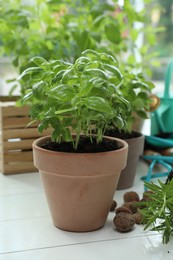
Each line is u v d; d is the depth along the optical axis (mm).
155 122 1009
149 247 646
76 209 667
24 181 886
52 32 967
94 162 640
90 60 662
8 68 1227
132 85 811
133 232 686
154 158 894
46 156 650
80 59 656
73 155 638
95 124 722
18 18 914
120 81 667
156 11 1273
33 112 678
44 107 651
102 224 696
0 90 1245
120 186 841
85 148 684
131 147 816
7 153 911
